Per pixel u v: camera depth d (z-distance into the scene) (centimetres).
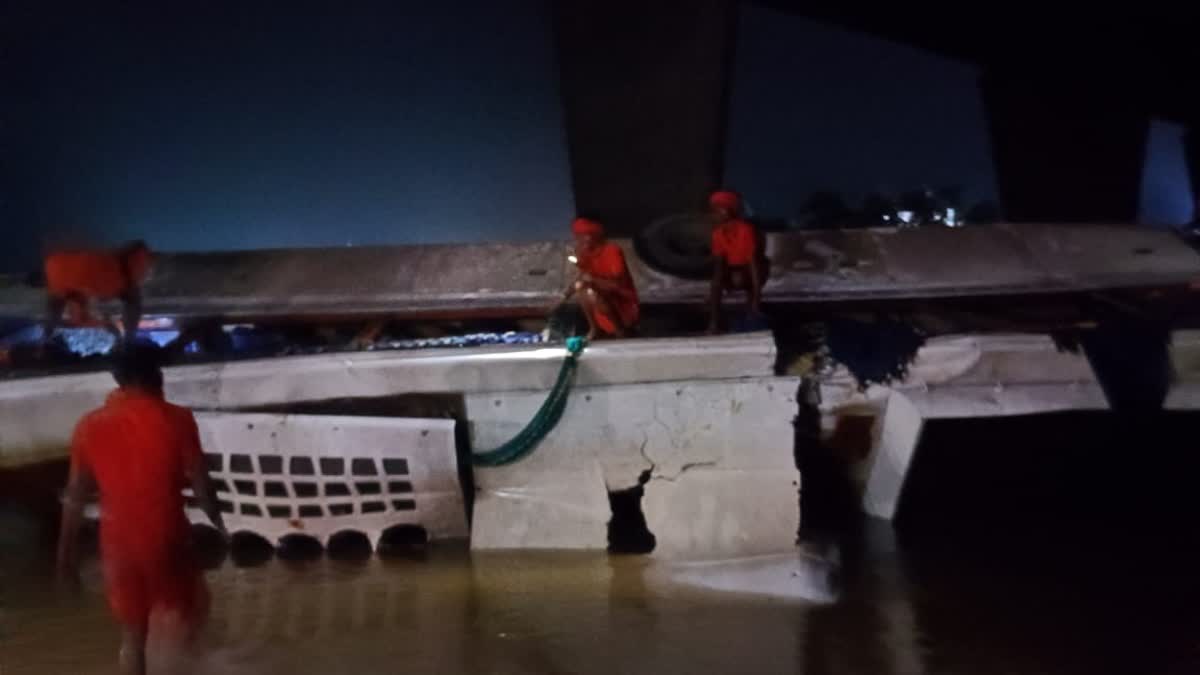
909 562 707
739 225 838
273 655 564
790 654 561
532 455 746
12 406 769
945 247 1054
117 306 962
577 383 736
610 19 1175
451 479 746
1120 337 794
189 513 768
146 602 531
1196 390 782
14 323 997
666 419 736
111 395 547
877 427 779
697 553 717
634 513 766
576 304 934
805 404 779
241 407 762
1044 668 539
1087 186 1295
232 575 710
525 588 669
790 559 702
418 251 1091
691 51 1186
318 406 759
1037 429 795
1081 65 1270
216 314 974
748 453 732
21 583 696
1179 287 947
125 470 527
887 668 536
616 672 538
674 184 1212
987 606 632
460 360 740
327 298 1008
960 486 793
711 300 836
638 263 1023
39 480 780
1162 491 787
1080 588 659
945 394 773
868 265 1021
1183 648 565
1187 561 699
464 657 559
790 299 964
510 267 1048
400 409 757
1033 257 1030
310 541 766
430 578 693
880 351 787
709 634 591
